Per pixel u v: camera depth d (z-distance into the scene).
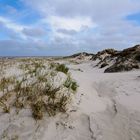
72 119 4.09
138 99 5.57
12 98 4.49
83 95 5.70
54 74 6.82
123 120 4.17
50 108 4.24
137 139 3.44
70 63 34.72
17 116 3.91
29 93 4.66
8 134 3.44
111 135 3.58
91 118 4.21
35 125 3.71
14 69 8.24
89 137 3.51
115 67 16.38
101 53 33.47
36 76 6.22
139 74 10.55
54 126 3.77
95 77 10.95
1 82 5.40
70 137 3.49
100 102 5.48
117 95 6.17
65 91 5.19
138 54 16.33
